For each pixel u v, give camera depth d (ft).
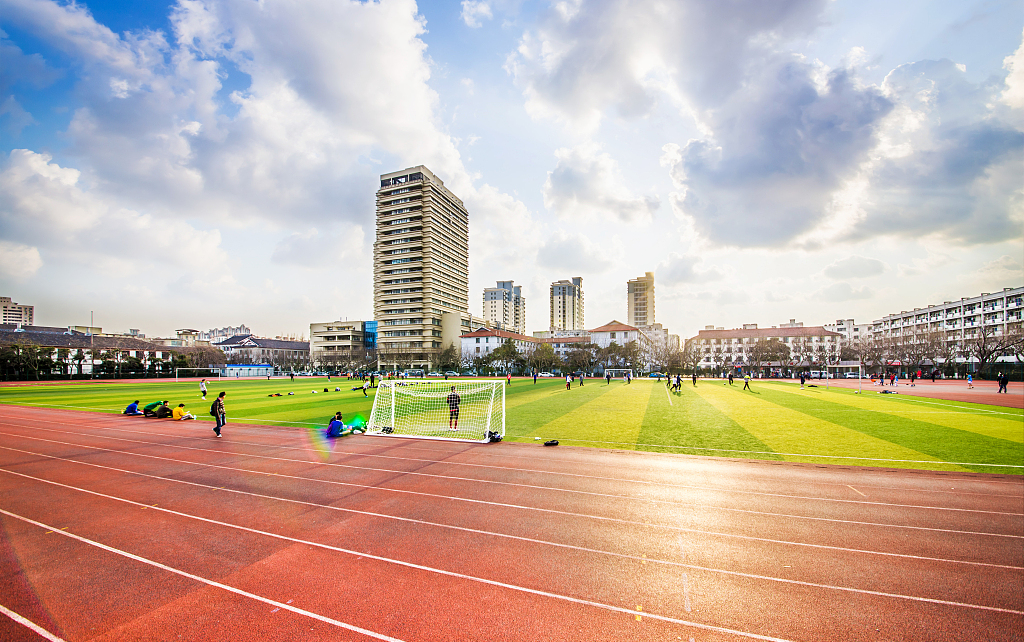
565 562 20.65
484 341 365.61
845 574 19.62
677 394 120.98
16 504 28.78
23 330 292.81
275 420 68.44
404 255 384.06
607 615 16.60
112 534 23.93
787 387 155.12
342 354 383.65
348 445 48.70
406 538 23.31
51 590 18.34
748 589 18.40
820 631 15.70
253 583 18.83
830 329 426.92
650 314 645.51
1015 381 191.11
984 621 16.21
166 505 28.55
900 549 22.07
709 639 15.25
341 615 16.60
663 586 18.60
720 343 363.56
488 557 21.15
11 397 110.93
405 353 368.89
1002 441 48.75
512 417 71.61
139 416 73.10
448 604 17.24
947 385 162.71
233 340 444.14
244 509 27.76
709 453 43.70
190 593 18.10
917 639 15.24
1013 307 238.68
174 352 310.65
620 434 54.75
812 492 31.01
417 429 60.08
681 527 24.81
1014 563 20.58
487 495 30.42
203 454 43.88
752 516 26.50
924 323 311.68
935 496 30.04
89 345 279.49
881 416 70.64
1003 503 28.58
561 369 293.43
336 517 26.32
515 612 16.74
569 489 31.78
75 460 41.22
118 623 16.14
